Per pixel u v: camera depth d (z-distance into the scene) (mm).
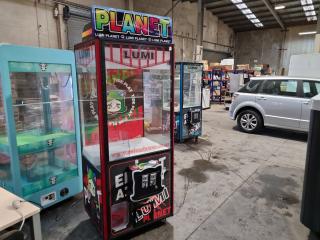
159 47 1858
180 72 4461
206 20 13016
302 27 14273
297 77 4898
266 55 15633
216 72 11094
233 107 5816
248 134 5578
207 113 8508
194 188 2934
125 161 1819
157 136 2160
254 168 3580
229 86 10422
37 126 2492
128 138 2125
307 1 10469
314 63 5191
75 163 2631
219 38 14672
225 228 2178
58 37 6891
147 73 2084
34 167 2484
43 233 2086
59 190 2453
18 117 2334
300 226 2217
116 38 1634
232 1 11055
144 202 1960
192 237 2053
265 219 2318
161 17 1827
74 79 2494
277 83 5102
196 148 4551
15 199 1353
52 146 2398
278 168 3584
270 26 14922
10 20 5859
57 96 2592
